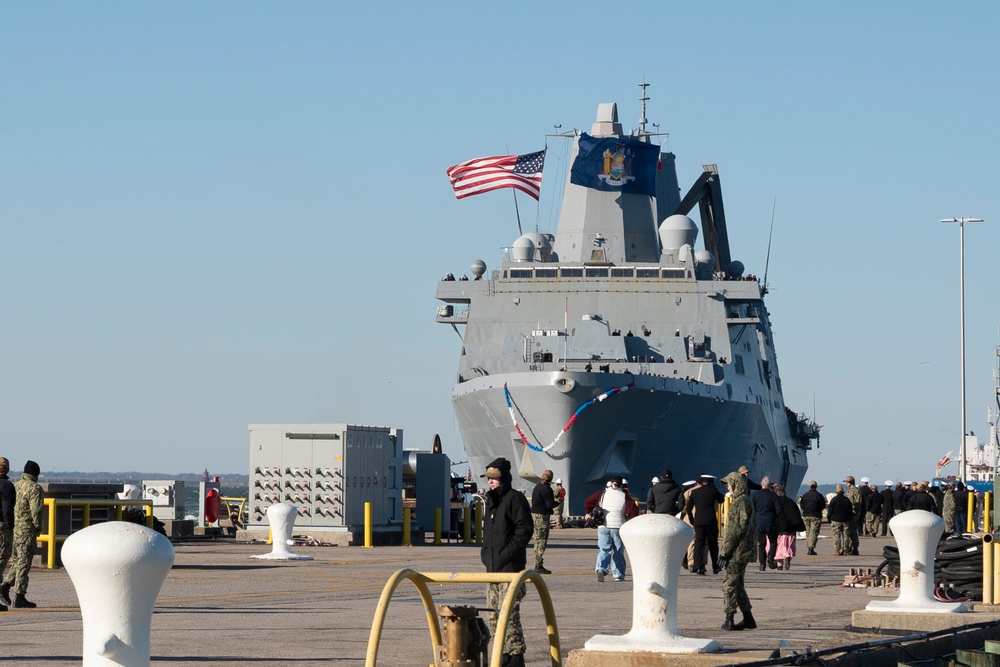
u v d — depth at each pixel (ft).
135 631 29.86
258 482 129.08
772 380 245.45
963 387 222.48
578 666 41.88
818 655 42.04
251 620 58.44
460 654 34.96
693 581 87.81
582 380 185.98
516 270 221.25
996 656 46.21
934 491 178.70
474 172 183.52
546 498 91.35
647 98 249.14
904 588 57.62
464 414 207.10
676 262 225.76
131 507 114.93
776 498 101.86
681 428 198.70
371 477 131.34
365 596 71.31
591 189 232.94
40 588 75.20
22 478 63.98
